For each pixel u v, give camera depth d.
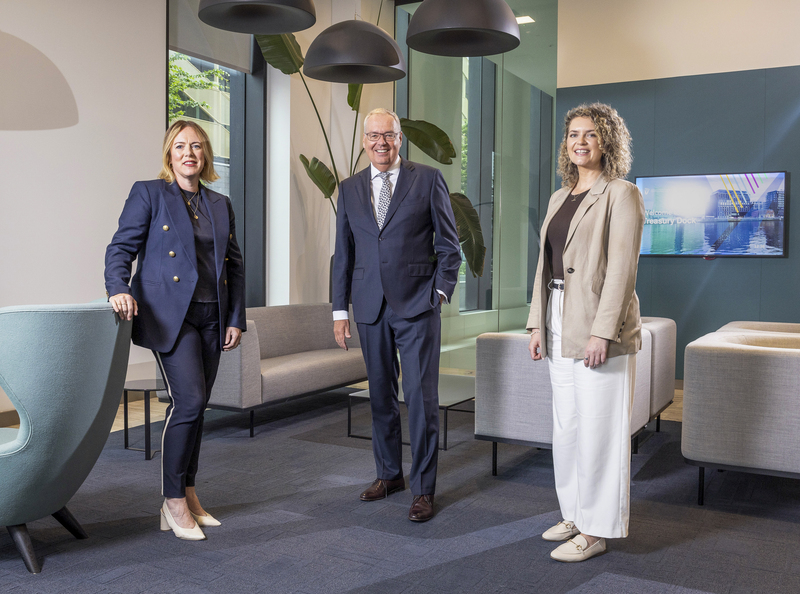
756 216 5.61
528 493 3.09
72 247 4.65
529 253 6.81
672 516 2.80
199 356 2.51
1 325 2.05
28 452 2.12
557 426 2.48
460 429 4.46
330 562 2.31
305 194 6.52
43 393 2.11
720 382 2.82
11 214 4.29
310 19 2.91
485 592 2.09
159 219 2.48
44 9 4.41
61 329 2.12
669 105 5.89
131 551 2.39
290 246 6.33
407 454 3.78
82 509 2.82
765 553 2.41
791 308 5.54
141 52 5.08
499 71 6.83
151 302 2.45
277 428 4.36
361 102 7.04
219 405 4.07
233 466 3.49
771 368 2.72
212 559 2.33
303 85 6.42
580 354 2.28
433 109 7.23
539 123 6.66
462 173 7.09
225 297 2.62
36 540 2.48
